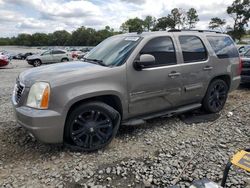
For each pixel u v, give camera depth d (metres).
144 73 4.13
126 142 4.09
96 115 3.72
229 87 5.72
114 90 3.81
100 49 4.75
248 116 5.36
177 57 4.60
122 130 4.55
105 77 3.75
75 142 3.64
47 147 3.84
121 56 4.09
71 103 3.46
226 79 5.66
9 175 3.14
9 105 6.22
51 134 3.39
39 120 3.30
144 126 4.76
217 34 5.51
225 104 6.30
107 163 3.42
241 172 3.17
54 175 3.13
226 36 5.69
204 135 4.38
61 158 3.54
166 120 5.08
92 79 3.64
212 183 1.99
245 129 4.64
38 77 3.54
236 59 5.77
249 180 3.01
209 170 3.24
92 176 3.12
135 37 4.41
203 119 5.17
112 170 3.25
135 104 4.13
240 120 5.11
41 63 22.09
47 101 3.36
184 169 3.25
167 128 4.68
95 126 3.72
